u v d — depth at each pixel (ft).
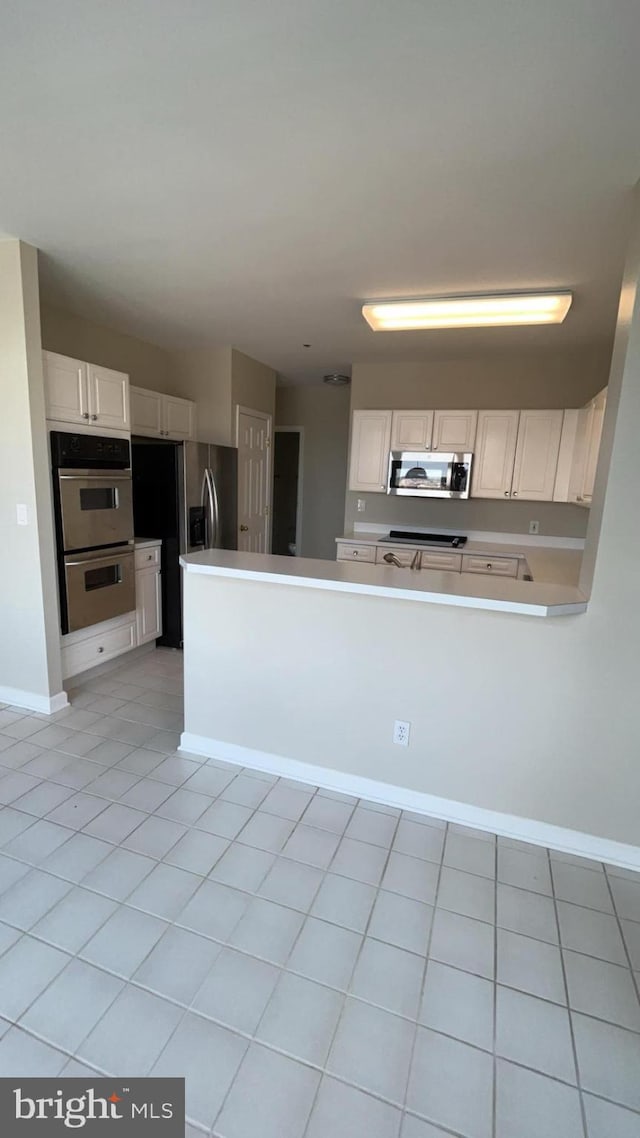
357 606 7.24
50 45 4.36
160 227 7.66
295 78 4.67
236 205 6.99
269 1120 3.86
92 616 10.73
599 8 3.86
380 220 7.24
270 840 6.72
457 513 15.85
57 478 9.59
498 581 7.15
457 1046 4.42
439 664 6.97
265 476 17.54
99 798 7.44
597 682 6.36
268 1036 4.43
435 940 5.39
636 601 6.07
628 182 6.04
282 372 18.33
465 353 14.08
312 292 10.14
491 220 7.10
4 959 5.01
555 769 6.68
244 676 8.09
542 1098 4.07
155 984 4.83
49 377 9.23
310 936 5.38
